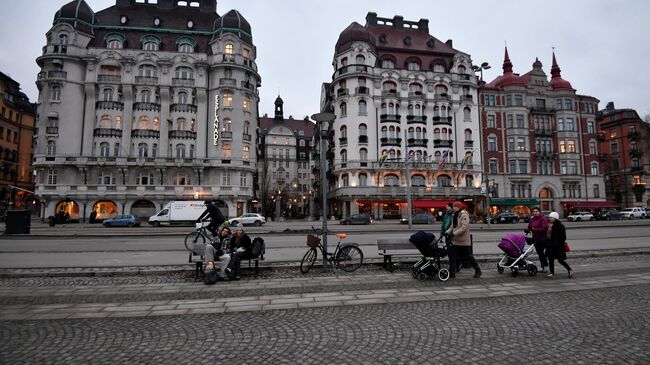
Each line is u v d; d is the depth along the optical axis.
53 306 6.95
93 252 14.63
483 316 6.11
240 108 49.09
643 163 62.66
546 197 55.28
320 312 6.47
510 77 56.97
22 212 23.39
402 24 59.56
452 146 52.97
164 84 47.97
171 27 51.41
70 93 45.59
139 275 10.03
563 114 56.84
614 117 68.12
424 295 7.65
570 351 4.59
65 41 46.00
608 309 6.44
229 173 48.28
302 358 4.44
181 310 6.66
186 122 48.19
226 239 10.06
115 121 46.75
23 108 61.50
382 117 51.47
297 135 96.06
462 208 9.41
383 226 36.62
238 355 4.55
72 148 45.19
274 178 90.62
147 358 4.47
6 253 14.29
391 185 51.28
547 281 8.95
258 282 9.07
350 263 10.88
